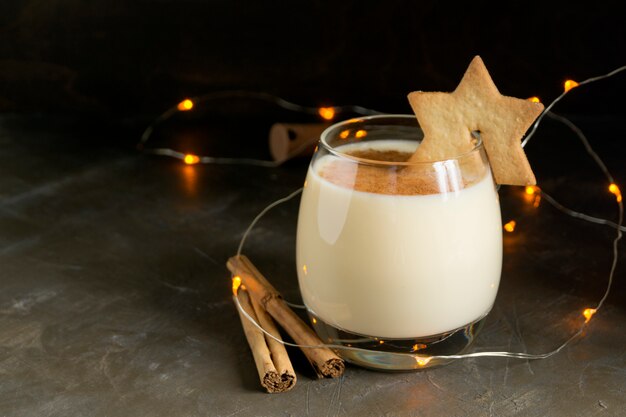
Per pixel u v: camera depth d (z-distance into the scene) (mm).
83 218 716
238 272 603
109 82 903
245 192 766
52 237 688
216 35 892
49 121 897
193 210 733
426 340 520
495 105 513
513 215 719
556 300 606
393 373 538
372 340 521
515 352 555
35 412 514
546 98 899
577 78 890
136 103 912
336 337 531
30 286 626
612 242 675
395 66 899
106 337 574
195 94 910
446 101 521
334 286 515
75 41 889
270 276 637
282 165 819
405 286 503
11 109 911
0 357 557
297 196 759
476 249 512
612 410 510
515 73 894
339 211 507
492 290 532
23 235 690
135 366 547
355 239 504
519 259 654
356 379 533
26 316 594
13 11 877
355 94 911
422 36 889
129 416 510
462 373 538
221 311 600
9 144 845
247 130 891
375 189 501
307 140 809
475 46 889
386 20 885
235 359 554
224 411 512
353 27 889
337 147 541
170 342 569
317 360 530
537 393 522
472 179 512
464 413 508
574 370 540
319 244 518
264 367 521
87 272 643
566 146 837
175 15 884
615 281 626
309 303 538
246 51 896
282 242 684
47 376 541
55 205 736
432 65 897
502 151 515
